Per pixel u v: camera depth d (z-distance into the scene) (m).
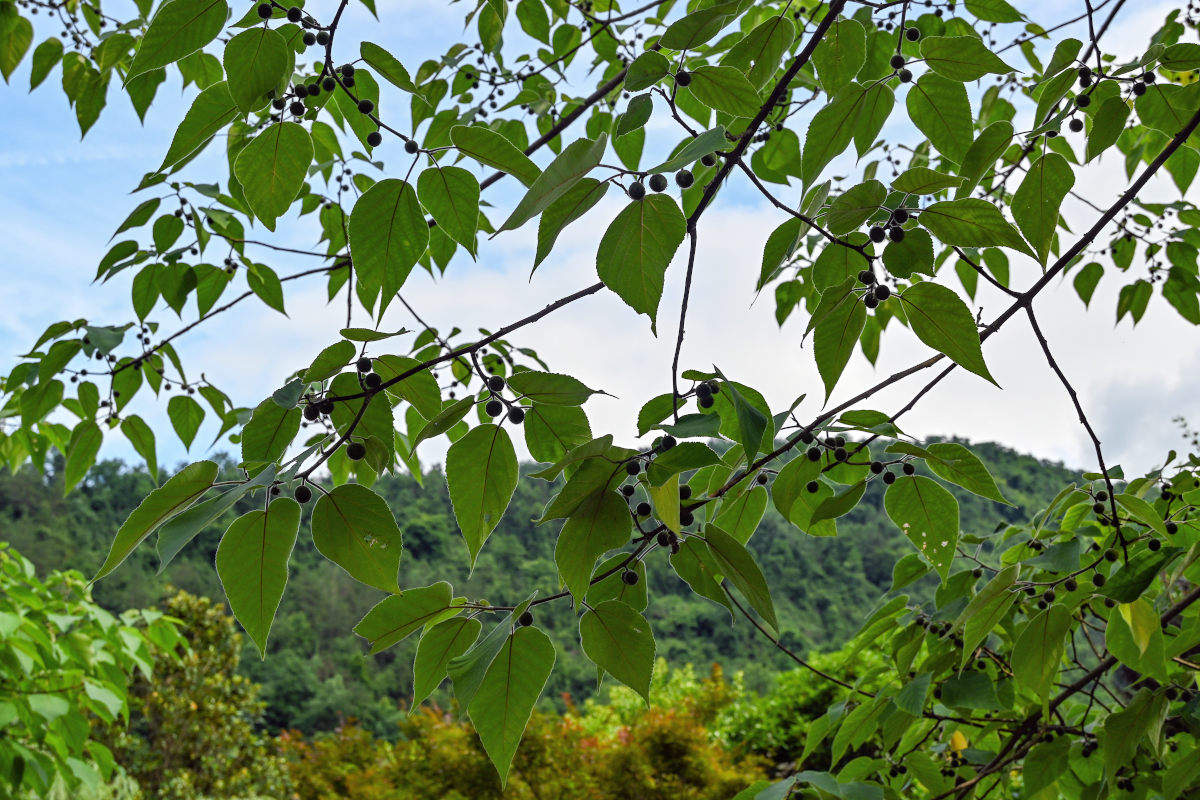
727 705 11.03
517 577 28.25
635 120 1.22
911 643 2.30
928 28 2.62
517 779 8.80
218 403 2.73
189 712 10.98
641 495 1.25
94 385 2.58
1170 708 2.32
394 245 1.36
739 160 1.25
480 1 2.46
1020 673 1.84
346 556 1.09
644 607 1.36
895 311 1.74
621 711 13.49
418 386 1.33
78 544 33.22
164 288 2.38
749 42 1.38
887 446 1.49
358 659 32.66
